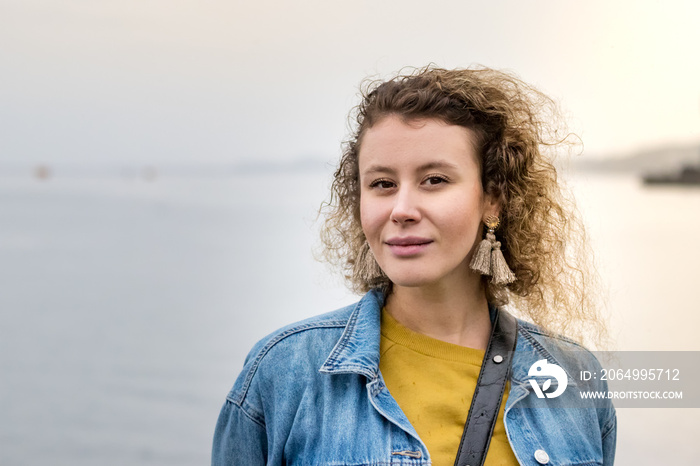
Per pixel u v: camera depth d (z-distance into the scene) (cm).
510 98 170
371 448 147
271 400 159
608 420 177
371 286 172
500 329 163
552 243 177
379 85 159
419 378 155
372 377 151
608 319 209
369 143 151
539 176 171
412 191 147
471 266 159
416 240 147
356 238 177
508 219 165
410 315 160
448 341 160
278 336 163
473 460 148
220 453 167
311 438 151
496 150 157
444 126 149
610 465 180
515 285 171
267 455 164
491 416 152
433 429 150
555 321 177
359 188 174
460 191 149
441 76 157
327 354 158
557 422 159
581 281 180
